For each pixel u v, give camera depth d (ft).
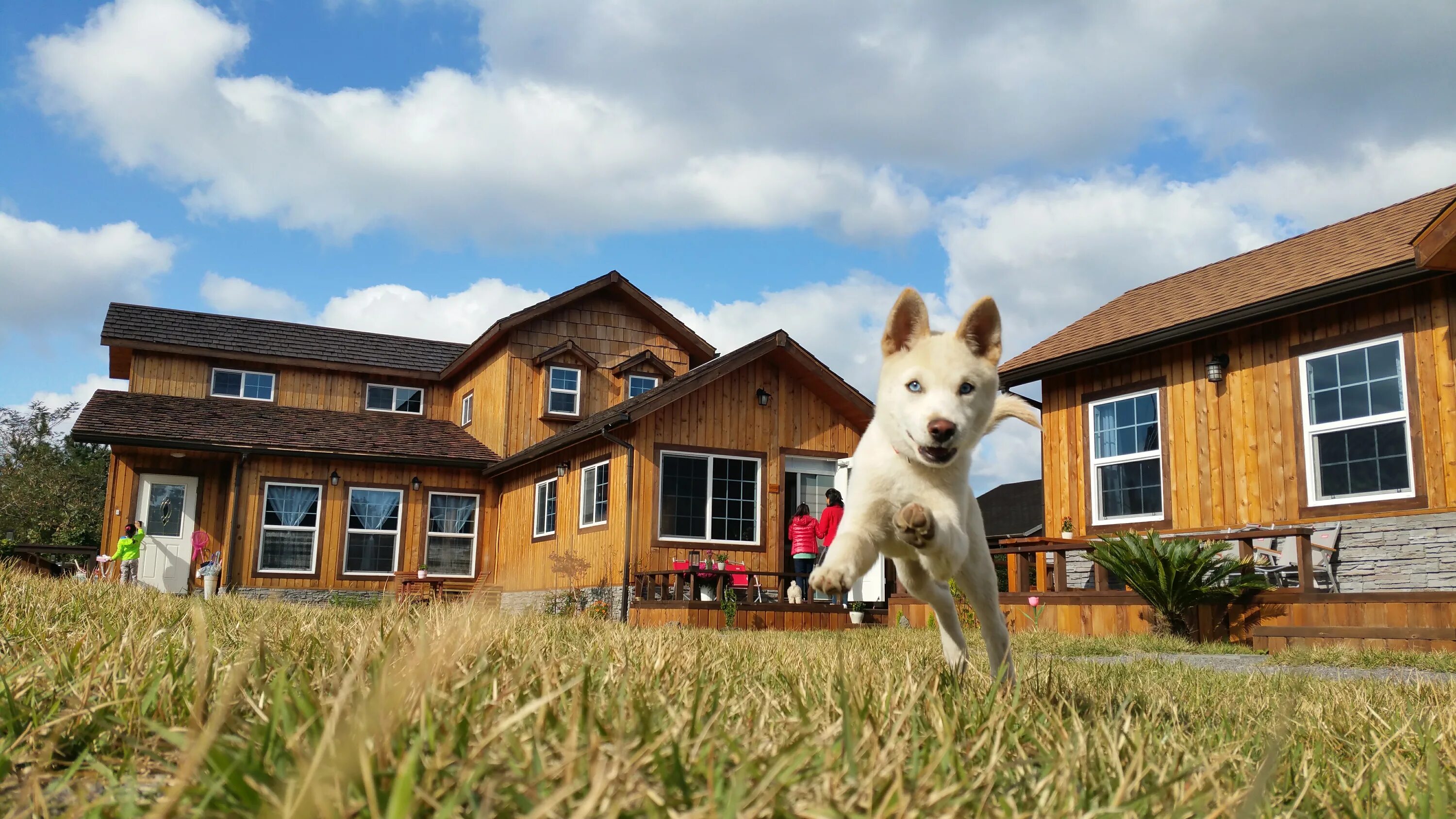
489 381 76.48
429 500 71.77
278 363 77.20
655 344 78.54
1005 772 6.12
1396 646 28.84
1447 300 34.42
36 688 6.77
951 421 10.78
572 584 59.98
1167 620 35.29
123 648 8.13
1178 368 43.68
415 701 5.72
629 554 54.19
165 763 4.87
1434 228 30.89
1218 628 34.73
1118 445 46.29
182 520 68.95
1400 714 11.03
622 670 8.81
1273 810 6.22
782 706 8.11
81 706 5.95
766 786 4.67
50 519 106.83
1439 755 8.71
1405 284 34.76
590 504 59.88
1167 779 5.97
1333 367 38.06
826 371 59.67
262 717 5.73
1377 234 41.55
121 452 67.41
